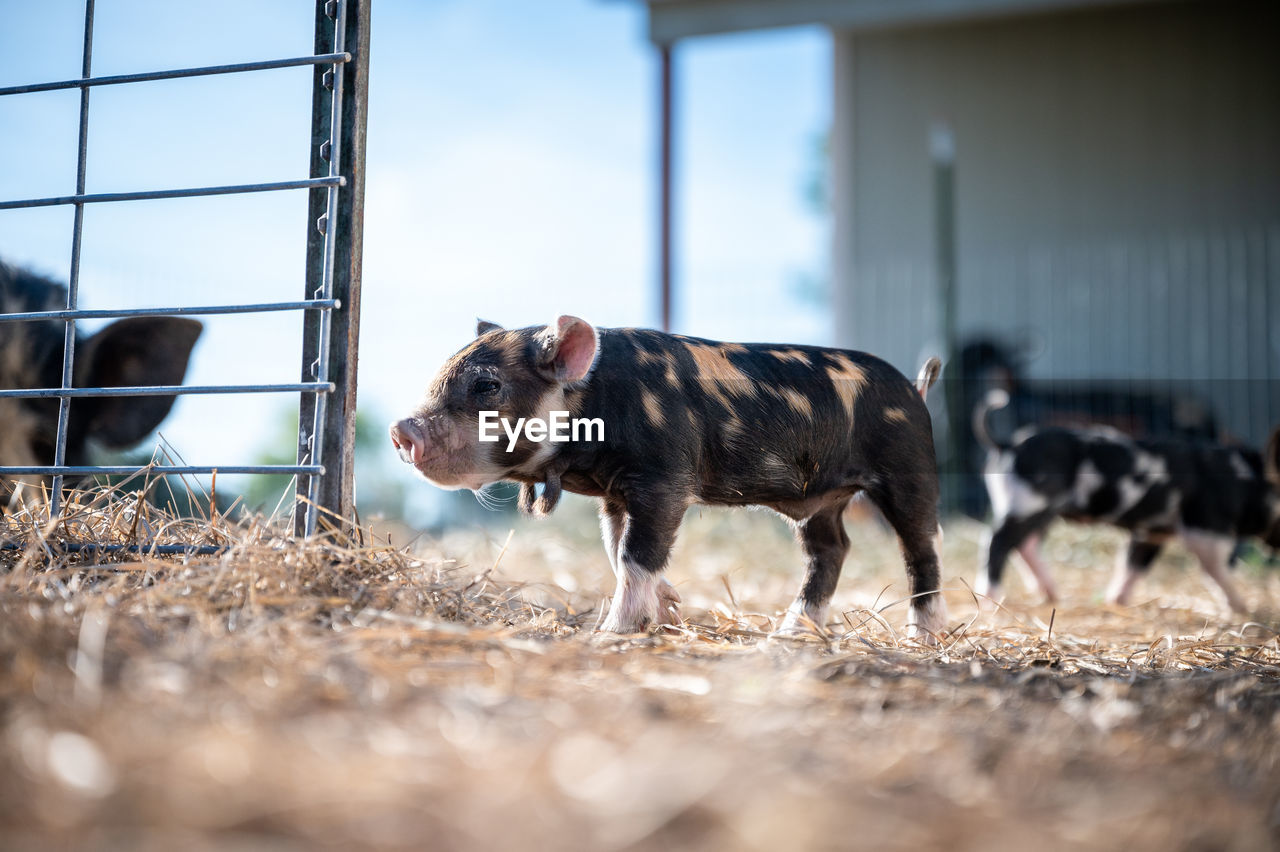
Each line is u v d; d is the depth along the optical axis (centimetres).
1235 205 1421
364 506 1121
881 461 408
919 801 175
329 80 370
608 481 368
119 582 301
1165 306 1422
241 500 392
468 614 328
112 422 553
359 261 366
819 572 421
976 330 1468
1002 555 649
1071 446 655
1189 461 654
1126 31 1460
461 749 186
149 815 149
